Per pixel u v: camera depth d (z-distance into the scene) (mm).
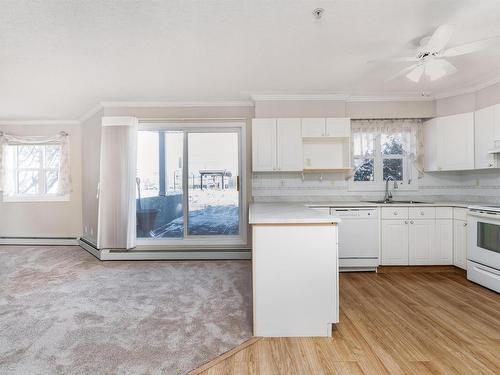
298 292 2178
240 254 4387
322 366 1815
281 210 2789
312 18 2217
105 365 1831
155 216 4738
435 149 4137
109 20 2232
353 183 4457
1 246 5426
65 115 5230
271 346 2051
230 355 1941
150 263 4215
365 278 3564
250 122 4504
